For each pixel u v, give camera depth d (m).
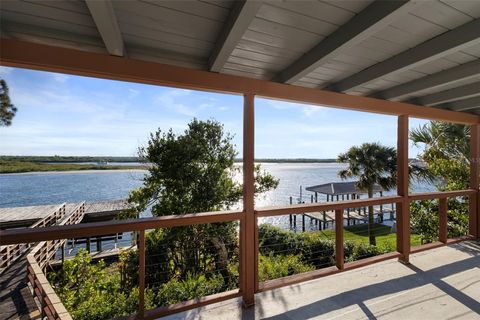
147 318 1.98
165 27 1.72
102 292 4.52
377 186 11.88
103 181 30.75
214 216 2.21
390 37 1.87
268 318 2.10
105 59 1.85
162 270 5.38
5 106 7.10
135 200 6.69
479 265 3.12
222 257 5.60
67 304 4.09
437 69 2.48
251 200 2.34
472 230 4.11
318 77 2.69
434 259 3.31
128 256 5.48
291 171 46.66
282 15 1.60
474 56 2.19
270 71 2.50
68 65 1.75
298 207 2.56
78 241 12.31
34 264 4.47
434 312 2.18
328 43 1.84
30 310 4.20
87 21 1.63
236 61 2.27
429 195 3.53
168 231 5.72
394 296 2.43
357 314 2.15
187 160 6.62
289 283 2.48
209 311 2.20
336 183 18.36
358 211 18.03
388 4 1.41
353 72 2.55
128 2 1.45
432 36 1.86
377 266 3.11
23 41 1.65
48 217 10.19
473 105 3.44
